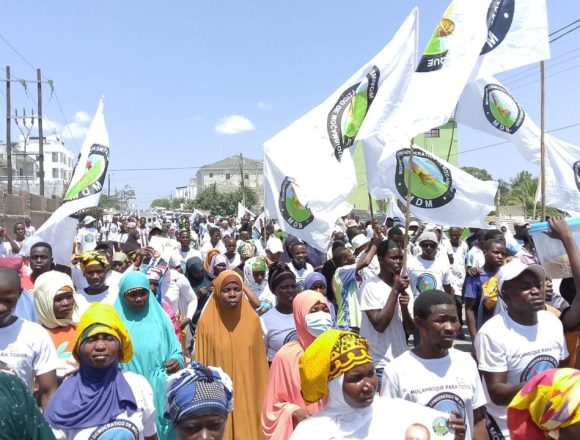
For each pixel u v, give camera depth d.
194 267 8.77
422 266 8.09
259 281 8.03
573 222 4.22
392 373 3.48
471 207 7.43
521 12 5.62
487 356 3.71
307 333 4.14
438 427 2.91
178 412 2.76
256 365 5.22
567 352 3.88
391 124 5.51
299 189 7.50
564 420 2.39
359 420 2.90
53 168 86.69
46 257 6.43
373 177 7.73
